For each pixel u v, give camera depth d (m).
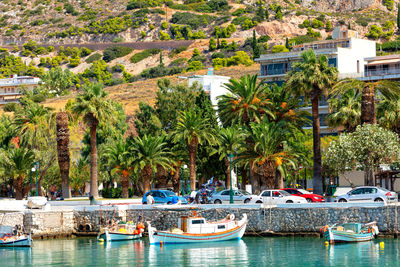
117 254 55.75
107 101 89.69
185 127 86.69
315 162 75.25
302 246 55.59
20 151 95.00
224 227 61.94
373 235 57.75
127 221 70.12
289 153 75.62
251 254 52.50
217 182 96.75
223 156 85.19
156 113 110.19
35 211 70.75
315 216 61.00
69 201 79.38
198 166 95.44
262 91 83.38
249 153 76.62
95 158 87.62
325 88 75.81
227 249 56.12
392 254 49.56
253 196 68.69
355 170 86.19
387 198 61.50
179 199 71.56
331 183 95.56
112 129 113.19
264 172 75.06
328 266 45.66
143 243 63.59
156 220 69.06
